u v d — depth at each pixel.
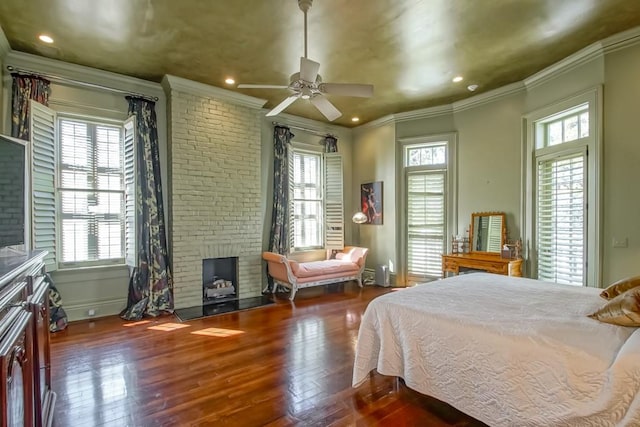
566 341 1.62
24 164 2.18
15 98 3.58
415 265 5.83
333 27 3.13
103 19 3.00
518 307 2.16
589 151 3.59
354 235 6.75
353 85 2.98
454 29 3.19
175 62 3.88
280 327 3.79
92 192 4.18
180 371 2.72
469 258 4.67
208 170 4.72
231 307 4.58
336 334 3.57
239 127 5.02
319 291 5.59
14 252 2.11
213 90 4.68
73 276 4.01
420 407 2.23
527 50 3.60
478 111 5.05
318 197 6.48
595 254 3.50
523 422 1.64
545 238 4.22
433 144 5.62
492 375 1.77
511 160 4.65
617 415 1.37
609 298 2.13
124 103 4.33
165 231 4.54
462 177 5.27
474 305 2.24
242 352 3.10
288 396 2.36
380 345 2.39
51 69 3.83
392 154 5.98
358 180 6.69
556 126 4.13
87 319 4.07
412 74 4.22
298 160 6.21
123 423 2.06
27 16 2.95
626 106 3.29
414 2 2.76
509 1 2.77
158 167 4.45
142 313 4.16
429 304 2.30
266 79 4.37
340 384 2.53
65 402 2.28
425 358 2.11
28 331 1.47
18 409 1.29
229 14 2.92
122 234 4.39
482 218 4.96
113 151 4.33
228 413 2.16
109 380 2.58
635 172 3.23
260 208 5.32
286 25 3.09
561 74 3.92
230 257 5.01
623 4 2.82
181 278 4.50
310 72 2.78
